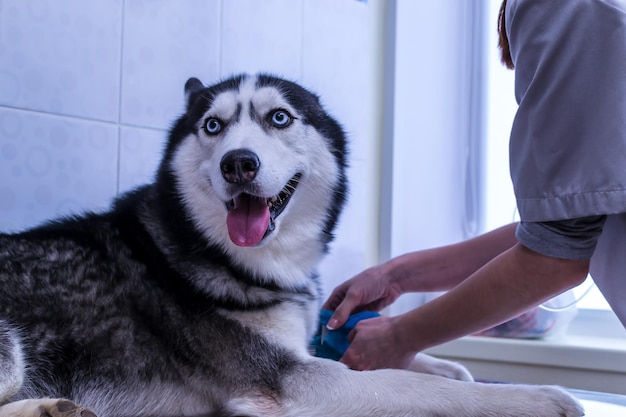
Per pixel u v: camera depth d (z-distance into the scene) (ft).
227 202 4.15
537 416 3.49
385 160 6.83
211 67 5.36
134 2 4.89
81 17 4.61
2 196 4.25
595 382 5.83
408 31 6.96
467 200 7.66
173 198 4.33
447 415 3.55
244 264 4.22
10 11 4.28
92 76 4.67
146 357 3.92
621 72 3.37
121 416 3.85
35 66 4.39
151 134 5.03
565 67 3.47
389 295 5.53
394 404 3.62
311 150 4.50
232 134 4.17
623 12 3.42
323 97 6.18
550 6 3.61
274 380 3.94
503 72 7.67
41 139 4.43
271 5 5.77
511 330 6.40
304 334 4.35
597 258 3.93
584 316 6.91
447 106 7.52
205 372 4.00
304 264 4.60
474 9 7.63
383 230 6.81
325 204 4.64
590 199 3.39
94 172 4.70
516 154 3.72
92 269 3.95
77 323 3.79
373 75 6.80
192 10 5.23
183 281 4.11
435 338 4.16
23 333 3.61
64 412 2.98
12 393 3.44
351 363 4.41
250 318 4.12
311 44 6.08
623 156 3.34
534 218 3.59
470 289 3.98
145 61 4.97
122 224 4.25
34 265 3.80
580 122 3.43
